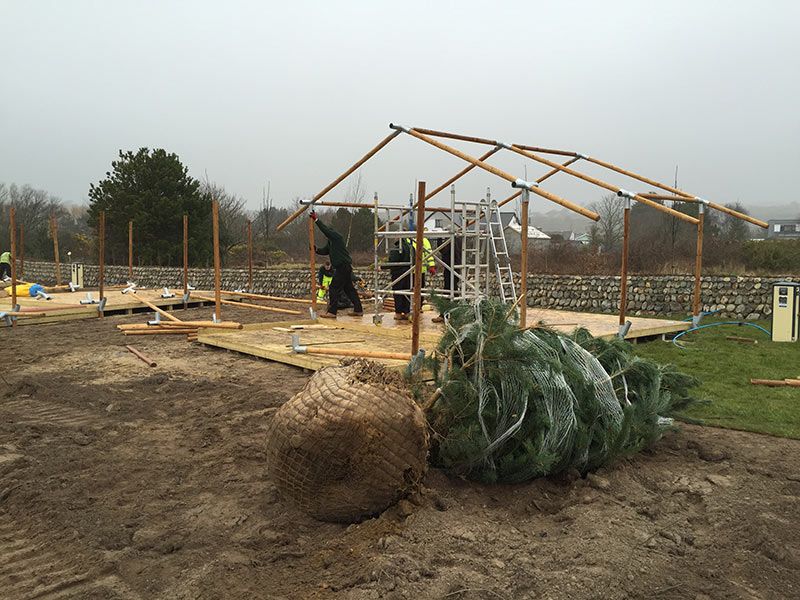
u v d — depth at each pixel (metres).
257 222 41.06
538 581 3.53
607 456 5.32
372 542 4.02
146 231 32.66
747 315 15.81
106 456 5.96
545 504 4.77
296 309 19.02
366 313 14.76
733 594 3.48
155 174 33.12
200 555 4.04
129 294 20.44
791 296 12.09
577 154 12.24
